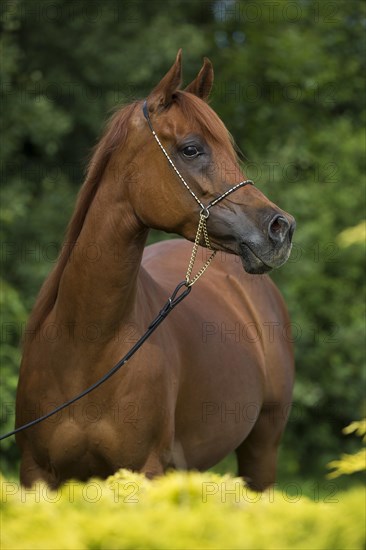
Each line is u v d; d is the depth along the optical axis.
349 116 19.47
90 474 5.46
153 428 5.35
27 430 5.50
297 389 15.58
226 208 4.98
